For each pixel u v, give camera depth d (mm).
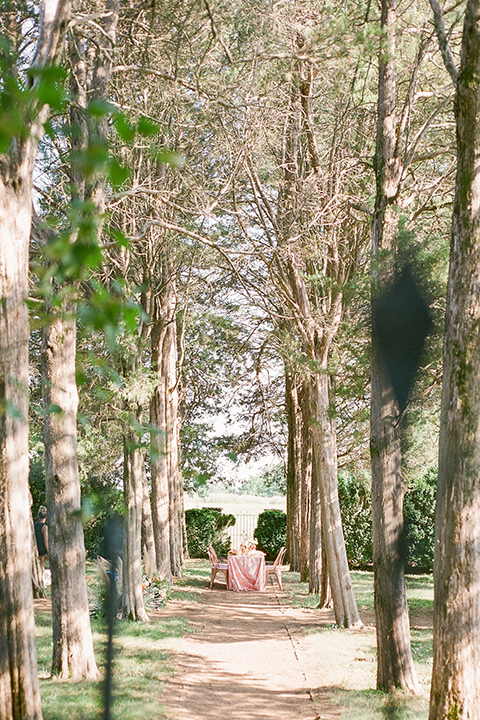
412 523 24609
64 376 9008
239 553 22031
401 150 9844
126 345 11234
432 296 8211
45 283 1682
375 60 11680
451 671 6148
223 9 10258
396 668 9000
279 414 29328
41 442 16078
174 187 12891
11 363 4941
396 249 8758
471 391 6211
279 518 31969
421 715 7625
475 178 6199
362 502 26906
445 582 6242
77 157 1213
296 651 11914
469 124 6176
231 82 10922
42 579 16703
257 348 25234
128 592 14141
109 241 9477
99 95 9984
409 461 15828
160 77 11000
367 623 15406
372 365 9312
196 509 32844
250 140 12211
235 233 16516
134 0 11055
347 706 8172
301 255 13492
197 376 28234
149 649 10969
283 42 10453
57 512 8969
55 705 6988
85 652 8820
